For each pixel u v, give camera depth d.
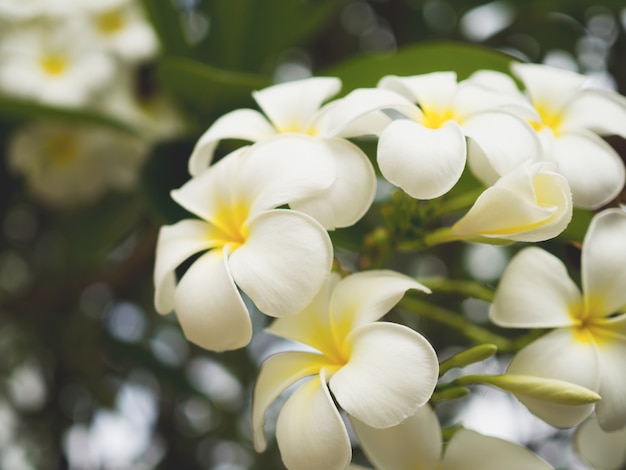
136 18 0.87
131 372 0.93
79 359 0.92
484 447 0.54
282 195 0.54
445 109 0.57
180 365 0.90
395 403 0.51
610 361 0.54
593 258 0.55
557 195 0.53
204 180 0.57
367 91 0.56
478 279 0.80
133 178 0.89
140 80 0.86
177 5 0.87
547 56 0.88
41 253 0.93
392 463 0.54
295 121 0.59
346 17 0.95
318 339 0.55
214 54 0.81
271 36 0.80
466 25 0.86
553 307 0.55
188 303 0.54
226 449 0.90
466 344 0.76
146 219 0.91
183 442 0.91
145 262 0.86
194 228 0.57
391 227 0.61
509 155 0.54
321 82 0.60
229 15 0.78
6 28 0.84
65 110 0.73
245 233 0.55
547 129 0.57
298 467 0.52
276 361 0.55
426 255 0.83
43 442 0.91
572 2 0.83
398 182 0.53
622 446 0.58
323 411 0.52
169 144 0.71
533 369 0.54
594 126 0.59
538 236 0.53
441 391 0.55
